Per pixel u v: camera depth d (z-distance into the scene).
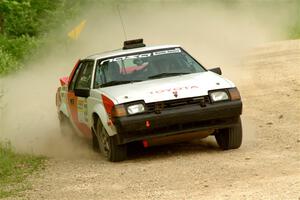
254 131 31.47
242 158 25.20
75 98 31.27
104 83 28.55
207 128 26.34
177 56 29.62
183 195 20.22
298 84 47.56
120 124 25.66
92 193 21.91
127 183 22.88
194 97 26.03
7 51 78.62
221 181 21.66
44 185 23.91
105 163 27.23
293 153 25.27
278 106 39.00
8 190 23.41
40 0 97.12
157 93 26.19
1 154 29.36
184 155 27.08
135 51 29.89
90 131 29.83
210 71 29.31
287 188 19.77
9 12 91.69
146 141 26.27
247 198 19.06
